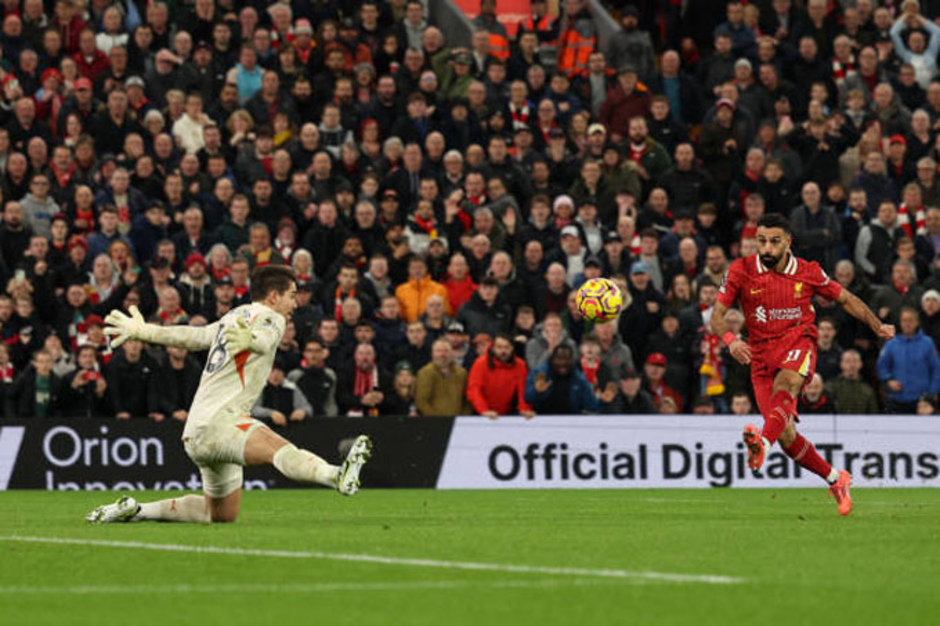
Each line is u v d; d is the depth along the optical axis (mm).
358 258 54438
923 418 50750
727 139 62625
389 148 59406
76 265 51562
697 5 72938
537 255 54656
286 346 50188
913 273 55094
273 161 57375
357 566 19531
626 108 64250
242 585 17625
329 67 62969
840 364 52094
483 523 28500
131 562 20172
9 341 50094
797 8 71938
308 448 48781
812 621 14742
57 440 47969
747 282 31391
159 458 48406
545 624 14578
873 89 66938
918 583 17734
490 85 64125
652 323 53000
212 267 52125
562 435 49812
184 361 49000
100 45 62969
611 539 23891
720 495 43594
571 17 70562
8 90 59062
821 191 61469
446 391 50281
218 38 62781
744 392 51938
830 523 28250
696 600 16219
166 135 57531
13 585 17844
